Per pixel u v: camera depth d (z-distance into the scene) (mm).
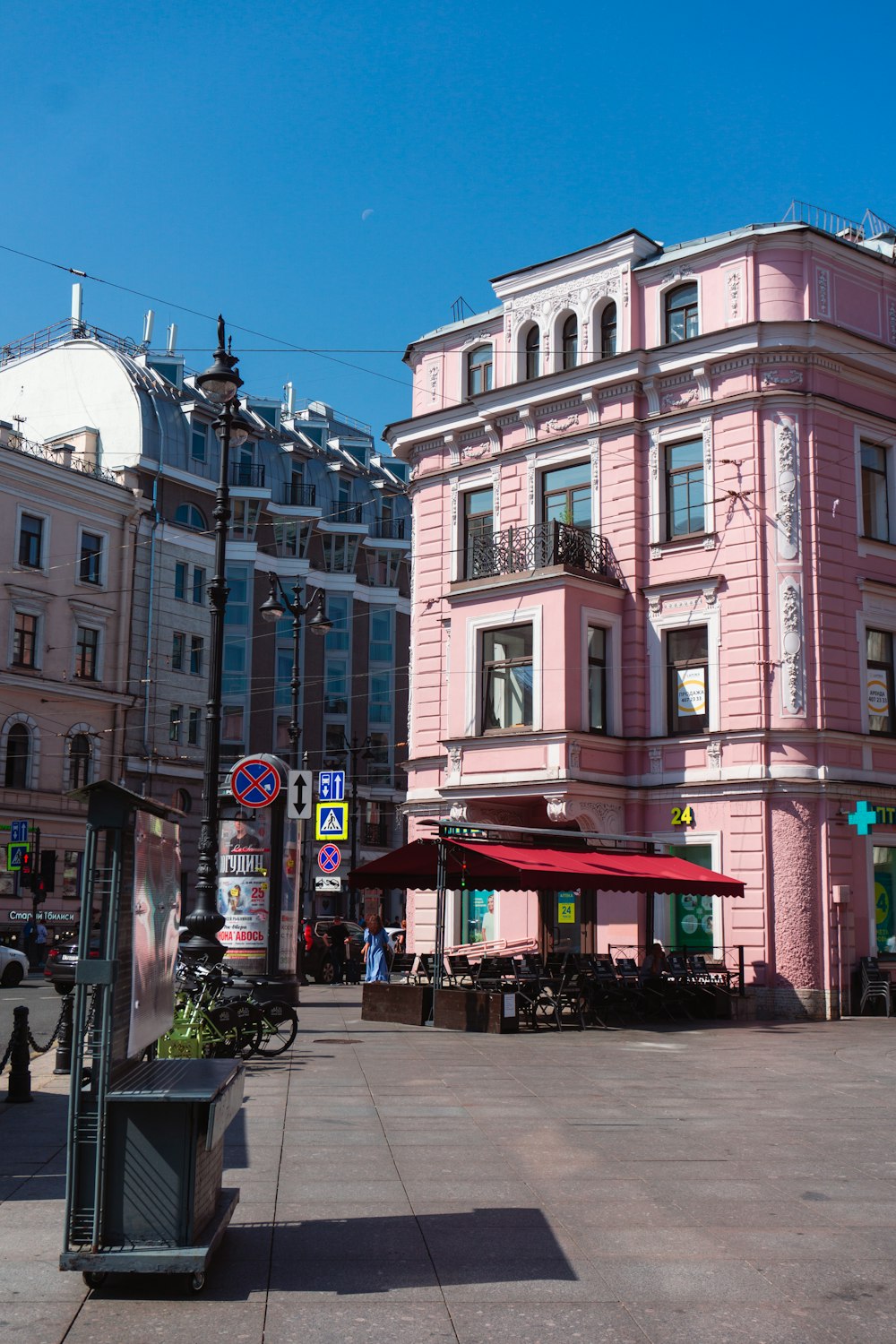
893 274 27203
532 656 26203
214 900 18031
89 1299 5941
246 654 59344
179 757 53375
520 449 28609
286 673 62844
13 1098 11750
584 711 25688
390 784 66812
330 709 65188
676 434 26453
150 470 53594
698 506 26109
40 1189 8109
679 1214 7598
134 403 54500
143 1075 6582
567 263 28406
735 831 24484
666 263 26828
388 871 22125
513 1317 5730
